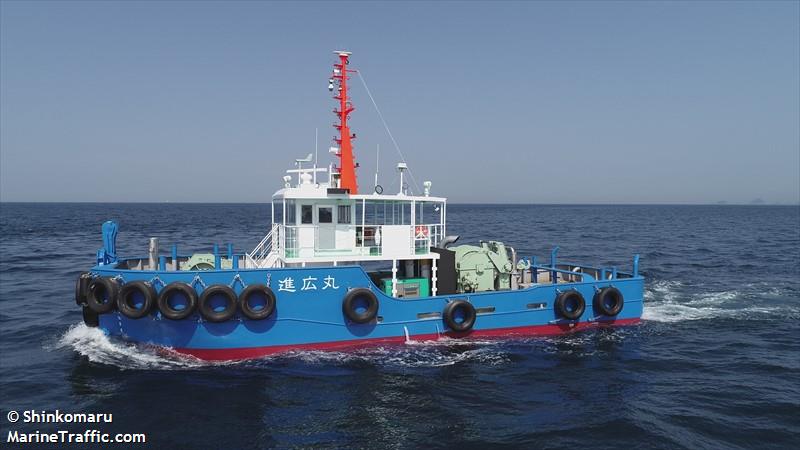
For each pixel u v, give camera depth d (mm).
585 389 11797
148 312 12719
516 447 9055
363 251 15031
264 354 13391
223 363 13102
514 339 15516
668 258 36375
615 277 17203
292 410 10578
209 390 11523
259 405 10797
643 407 10719
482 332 15188
